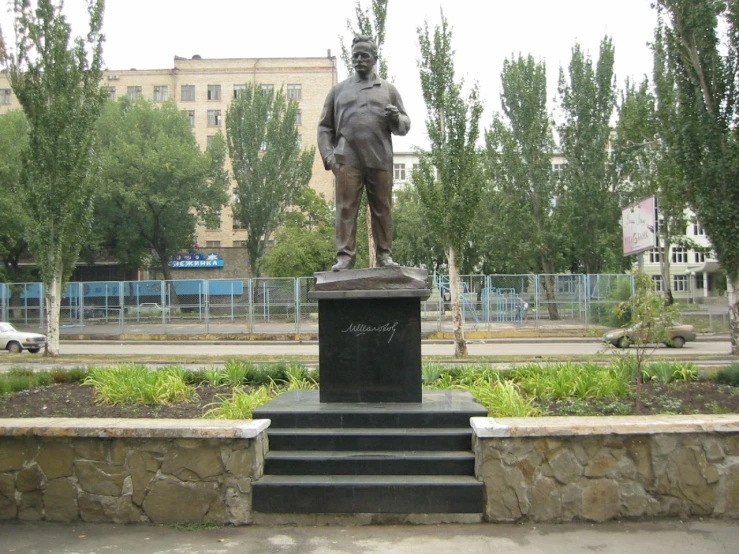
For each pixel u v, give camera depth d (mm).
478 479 5676
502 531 5352
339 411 6609
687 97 20719
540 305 30625
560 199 41000
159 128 47688
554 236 40312
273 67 62812
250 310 30328
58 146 22172
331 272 7438
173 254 50031
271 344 27641
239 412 7617
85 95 22734
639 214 25281
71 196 22422
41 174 22172
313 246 41500
